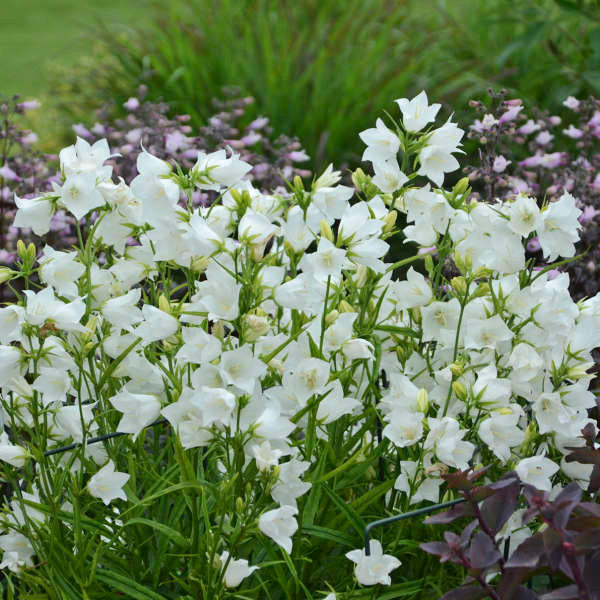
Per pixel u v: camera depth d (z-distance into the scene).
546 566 1.46
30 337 1.50
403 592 1.56
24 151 2.58
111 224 1.58
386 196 1.63
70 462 1.55
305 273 1.54
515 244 1.55
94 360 1.65
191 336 1.47
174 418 1.48
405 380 1.57
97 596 1.56
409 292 1.60
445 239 1.64
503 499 1.46
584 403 1.59
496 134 2.18
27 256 1.54
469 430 1.55
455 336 1.60
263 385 1.59
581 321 1.60
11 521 1.63
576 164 2.29
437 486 1.56
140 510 1.57
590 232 2.14
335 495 1.55
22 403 1.59
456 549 1.43
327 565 1.59
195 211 1.54
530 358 1.55
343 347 1.55
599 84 3.22
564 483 1.67
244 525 1.47
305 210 1.55
